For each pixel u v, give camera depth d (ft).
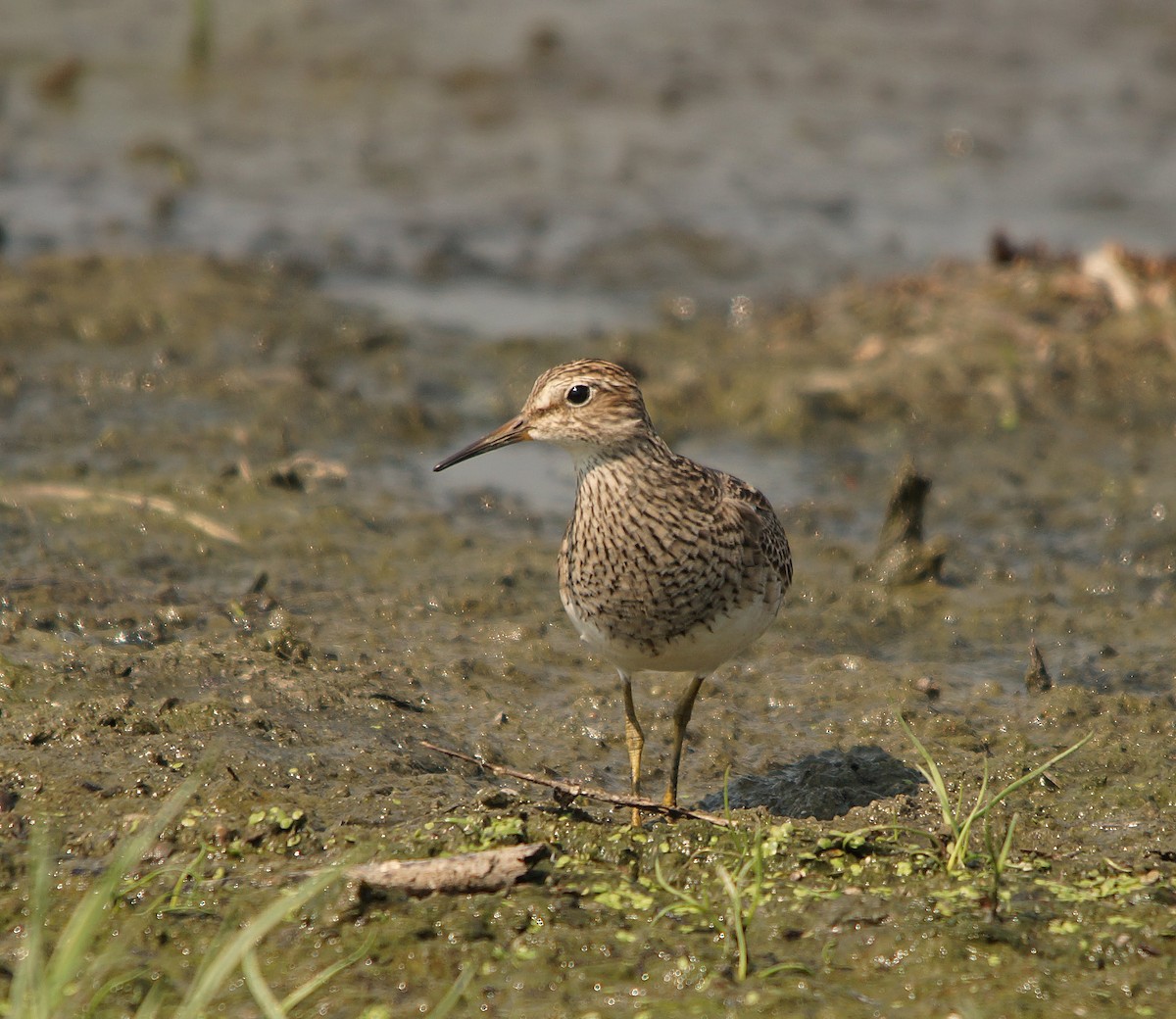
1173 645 41.86
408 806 31.73
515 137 81.97
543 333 61.98
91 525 44.88
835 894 28.63
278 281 63.72
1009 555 47.06
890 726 37.14
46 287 59.41
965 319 60.29
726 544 32.19
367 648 39.68
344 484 49.52
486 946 27.14
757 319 63.82
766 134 83.46
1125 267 62.54
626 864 29.76
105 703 34.37
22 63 86.79
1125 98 89.61
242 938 24.23
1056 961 26.94
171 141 78.79
